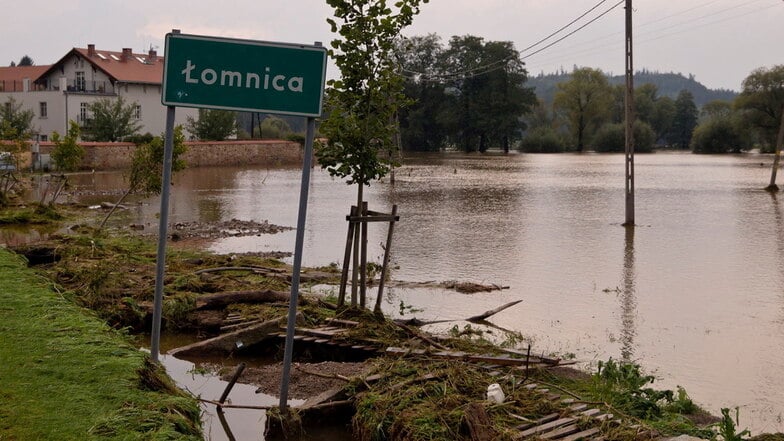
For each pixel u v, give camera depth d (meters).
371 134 12.67
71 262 15.84
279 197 42.12
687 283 18.20
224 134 82.50
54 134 40.00
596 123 145.00
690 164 89.25
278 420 8.22
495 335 13.14
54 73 84.19
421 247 24.06
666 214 34.16
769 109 113.00
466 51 125.38
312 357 11.40
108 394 7.17
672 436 7.68
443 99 128.88
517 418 8.02
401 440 7.71
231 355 11.54
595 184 53.84
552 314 14.89
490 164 87.88
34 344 8.56
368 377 9.15
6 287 11.65
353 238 14.28
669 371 11.23
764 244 24.81
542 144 139.38
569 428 7.76
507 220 31.67
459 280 18.42
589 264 20.98
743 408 9.69
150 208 35.28
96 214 32.16
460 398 8.45
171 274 15.61
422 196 43.56
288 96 7.59
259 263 18.61
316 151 12.87
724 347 12.57
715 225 30.08
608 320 14.43
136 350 8.63
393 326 11.95
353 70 12.54
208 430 8.34
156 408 6.97
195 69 7.64
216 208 35.69
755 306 15.70
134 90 82.06
